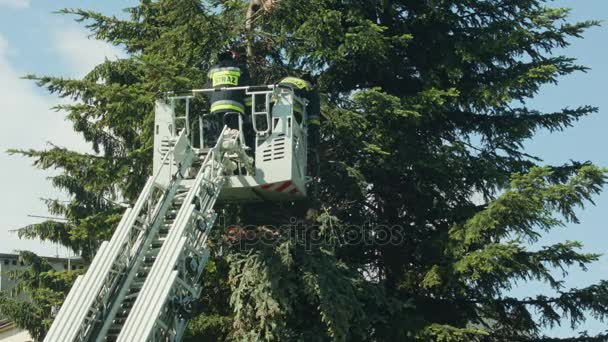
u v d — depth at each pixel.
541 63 18.27
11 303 21.11
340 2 17.95
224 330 16.45
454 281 16.64
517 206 16.02
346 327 15.09
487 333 16.59
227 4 17.22
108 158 17.41
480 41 18.27
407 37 17.48
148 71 15.77
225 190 13.85
